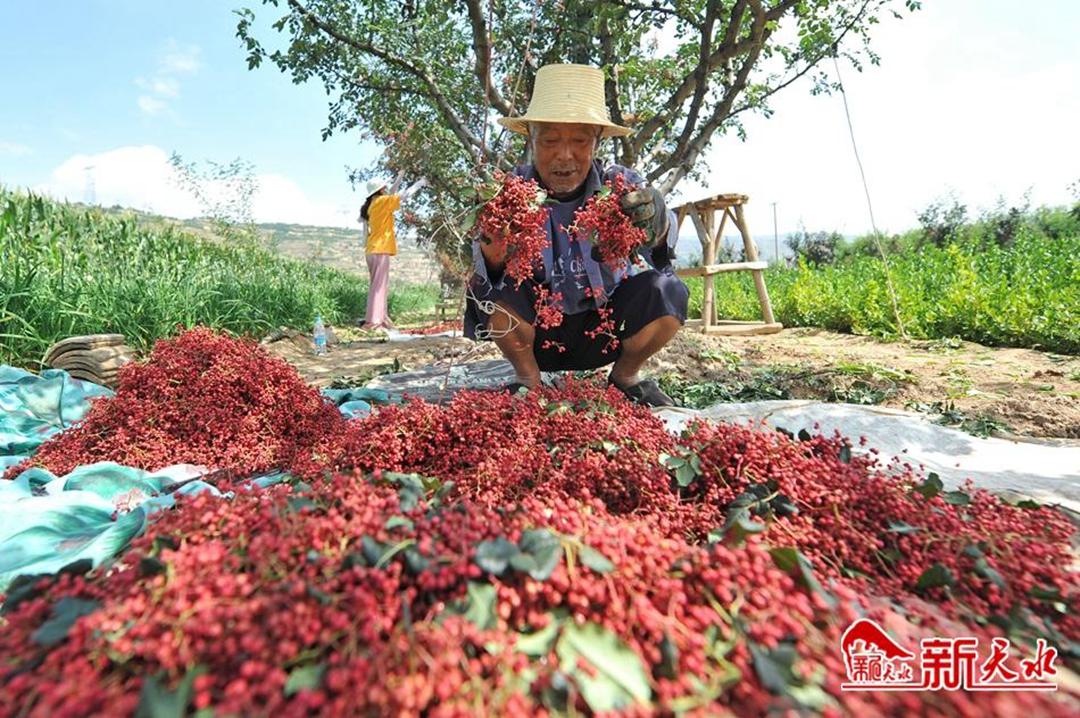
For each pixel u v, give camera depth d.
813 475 1.73
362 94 8.80
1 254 6.09
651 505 1.74
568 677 0.93
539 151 3.20
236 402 2.88
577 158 3.19
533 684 0.93
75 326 5.81
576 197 3.37
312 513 1.29
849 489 1.68
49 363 4.37
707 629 1.05
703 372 5.27
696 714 0.92
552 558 1.07
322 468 2.04
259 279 10.51
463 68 8.21
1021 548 1.50
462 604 1.03
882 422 3.13
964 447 2.91
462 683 0.91
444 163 9.01
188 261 9.63
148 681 0.86
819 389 4.56
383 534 1.13
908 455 2.79
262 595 1.01
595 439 2.00
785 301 11.77
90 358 4.23
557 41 7.79
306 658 0.94
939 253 13.51
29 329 5.27
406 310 20.11
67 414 3.54
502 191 2.65
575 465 1.84
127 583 1.10
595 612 1.06
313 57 8.21
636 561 1.13
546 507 1.43
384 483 1.58
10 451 3.05
